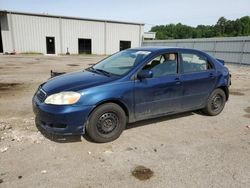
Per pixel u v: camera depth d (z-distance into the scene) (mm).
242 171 3133
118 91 3770
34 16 29938
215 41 23797
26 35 29953
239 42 20969
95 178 2902
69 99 3475
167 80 4336
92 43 34688
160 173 3041
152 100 4215
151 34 41219
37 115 3703
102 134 3807
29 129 4289
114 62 4672
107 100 3719
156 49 4516
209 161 3373
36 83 9203
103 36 35188
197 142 3998
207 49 25000
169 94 4422
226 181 2898
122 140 3979
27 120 4770
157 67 4301
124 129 4449
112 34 35844
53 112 3436
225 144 3953
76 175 2951
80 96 3514
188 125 4785
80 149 3619
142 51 4594
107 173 3016
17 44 29688
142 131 4387
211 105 5305
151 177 2951
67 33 32531
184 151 3660
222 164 3299
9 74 11578
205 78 4945
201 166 3232
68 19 32188
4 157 3311
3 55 26531
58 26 31719
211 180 2912
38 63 17984
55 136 4000
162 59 4398
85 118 3566
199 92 4934
